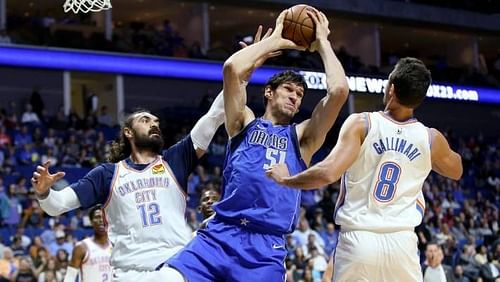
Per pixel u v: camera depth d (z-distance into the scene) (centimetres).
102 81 2814
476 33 3722
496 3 3681
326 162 490
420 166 518
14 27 2769
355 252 507
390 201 511
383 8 3372
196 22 3216
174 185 605
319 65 2966
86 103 2611
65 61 2595
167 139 2644
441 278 943
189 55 2886
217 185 2230
